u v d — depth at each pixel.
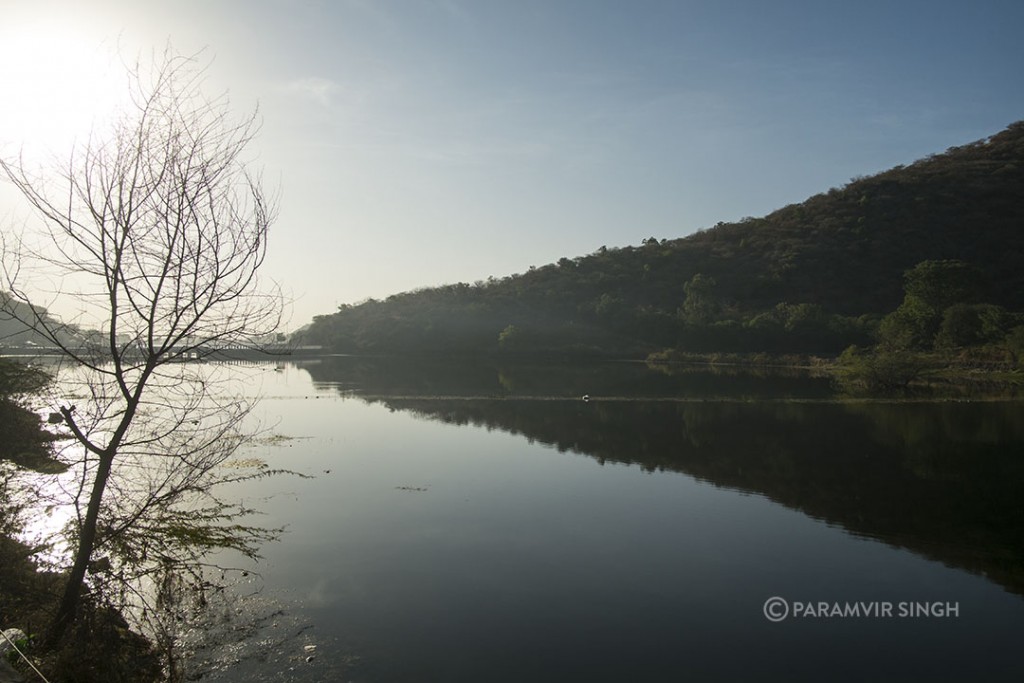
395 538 15.91
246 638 10.91
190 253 8.61
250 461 23.98
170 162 8.49
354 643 10.86
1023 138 139.62
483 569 14.09
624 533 16.53
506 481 21.72
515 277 139.38
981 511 18.58
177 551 14.10
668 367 80.62
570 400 44.38
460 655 10.55
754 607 12.49
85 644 9.28
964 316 68.81
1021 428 32.06
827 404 42.06
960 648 11.09
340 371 72.69
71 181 8.29
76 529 12.21
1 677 7.71
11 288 8.30
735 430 32.06
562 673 10.12
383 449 27.02
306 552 14.84
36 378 13.87
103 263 8.36
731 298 111.12
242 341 9.09
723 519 17.77
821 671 10.34
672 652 10.80
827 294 105.75
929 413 37.47
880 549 15.60
